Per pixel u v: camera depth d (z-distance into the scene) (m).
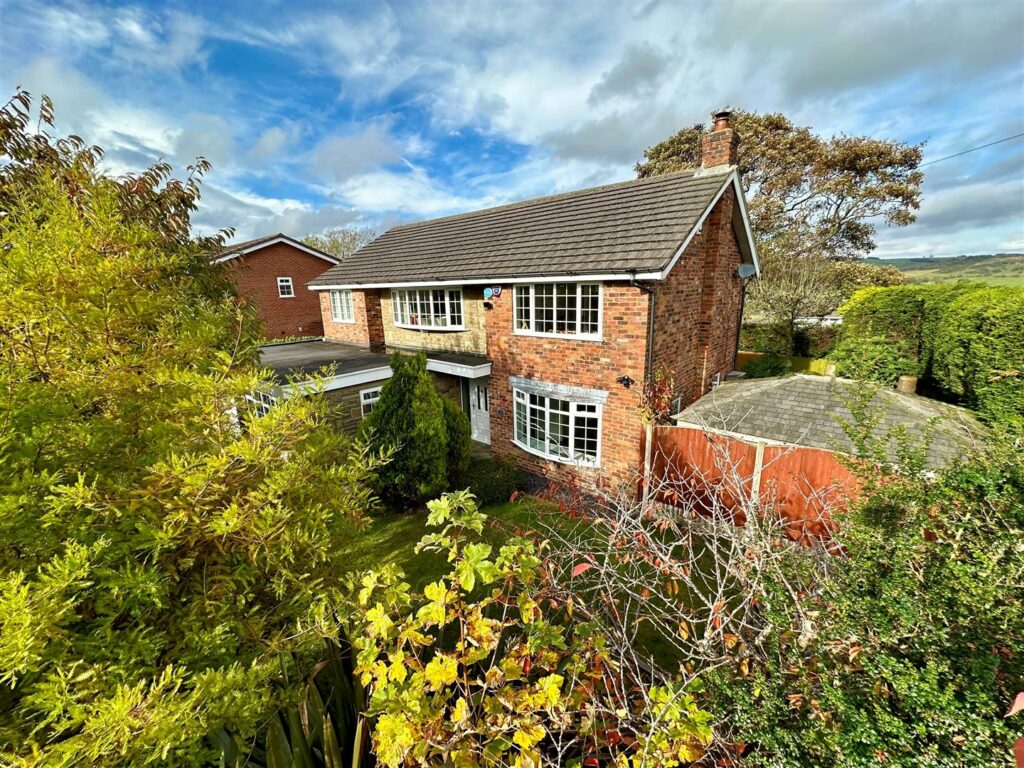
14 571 2.05
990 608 1.89
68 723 1.82
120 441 2.65
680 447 8.38
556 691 2.29
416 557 7.02
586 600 4.52
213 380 2.87
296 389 3.26
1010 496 2.14
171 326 3.21
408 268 13.91
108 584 2.16
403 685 2.35
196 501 2.51
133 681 2.20
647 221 9.61
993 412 7.22
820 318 19.67
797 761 2.11
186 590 2.69
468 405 13.99
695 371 11.32
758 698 2.48
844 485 3.65
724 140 10.35
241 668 2.38
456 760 2.19
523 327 10.62
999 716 1.77
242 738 2.36
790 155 25.88
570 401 9.85
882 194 25.12
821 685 2.20
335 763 2.68
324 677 3.47
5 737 1.86
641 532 3.44
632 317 8.59
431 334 13.77
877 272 23.95
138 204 5.46
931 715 1.82
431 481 8.56
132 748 1.91
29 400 2.21
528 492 9.81
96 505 2.26
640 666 3.35
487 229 13.73
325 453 3.53
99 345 2.61
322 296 18.02
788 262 20.72
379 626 2.45
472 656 2.41
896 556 2.23
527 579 2.74
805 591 2.64
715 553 3.27
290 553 2.80
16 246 2.68
